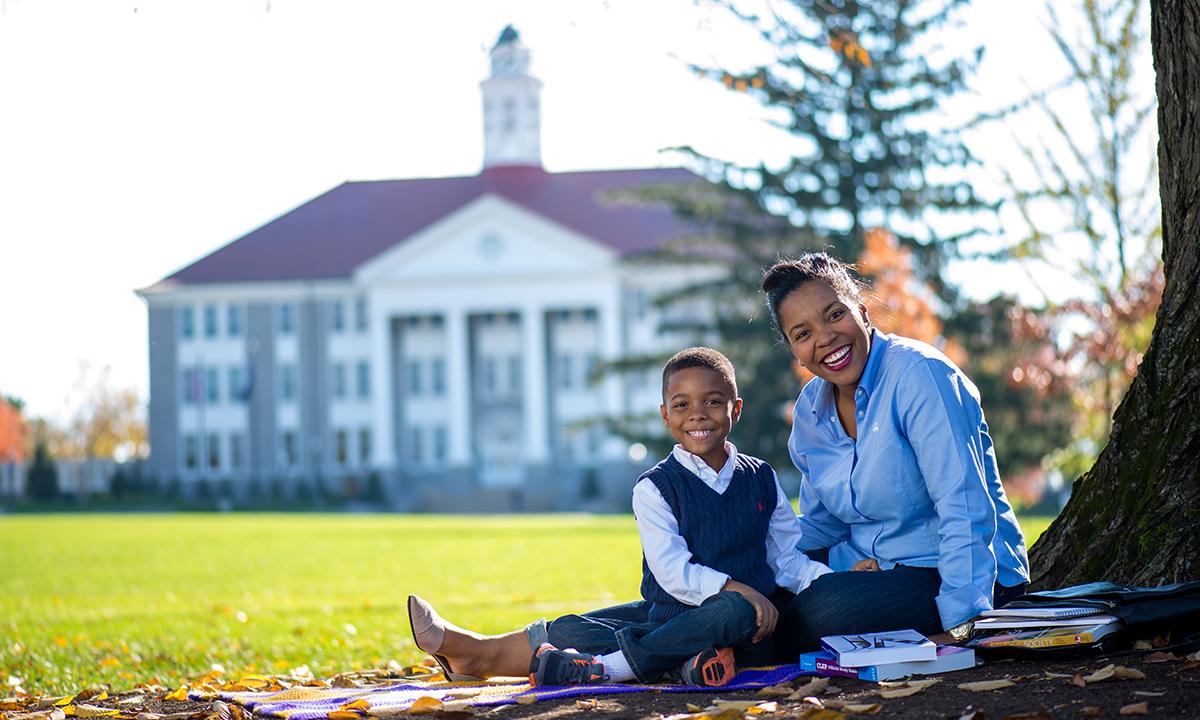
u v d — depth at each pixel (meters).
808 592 3.55
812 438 3.84
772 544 3.66
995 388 24.19
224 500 49.03
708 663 3.30
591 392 54.84
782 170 27.67
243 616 8.44
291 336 56.62
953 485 3.41
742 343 31.02
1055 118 11.48
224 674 5.13
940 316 24.83
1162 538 3.69
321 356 56.28
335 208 60.47
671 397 3.51
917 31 24.25
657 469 3.58
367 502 52.66
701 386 3.48
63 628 7.89
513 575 12.52
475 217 53.59
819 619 3.51
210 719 3.31
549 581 11.51
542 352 53.38
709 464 3.58
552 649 3.42
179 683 5.05
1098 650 3.27
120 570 14.09
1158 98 3.93
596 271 52.72
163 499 54.62
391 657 5.90
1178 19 3.78
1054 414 24.31
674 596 3.45
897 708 2.82
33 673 5.57
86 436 64.50
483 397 56.12
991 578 3.41
